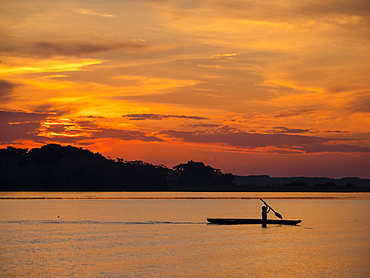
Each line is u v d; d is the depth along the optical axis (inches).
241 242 2642.7
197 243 2588.6
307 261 2124.8
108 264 2015.3
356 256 2251.5
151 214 4852.4
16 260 2098.9
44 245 2511.1
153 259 2124.8
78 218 4232.3
